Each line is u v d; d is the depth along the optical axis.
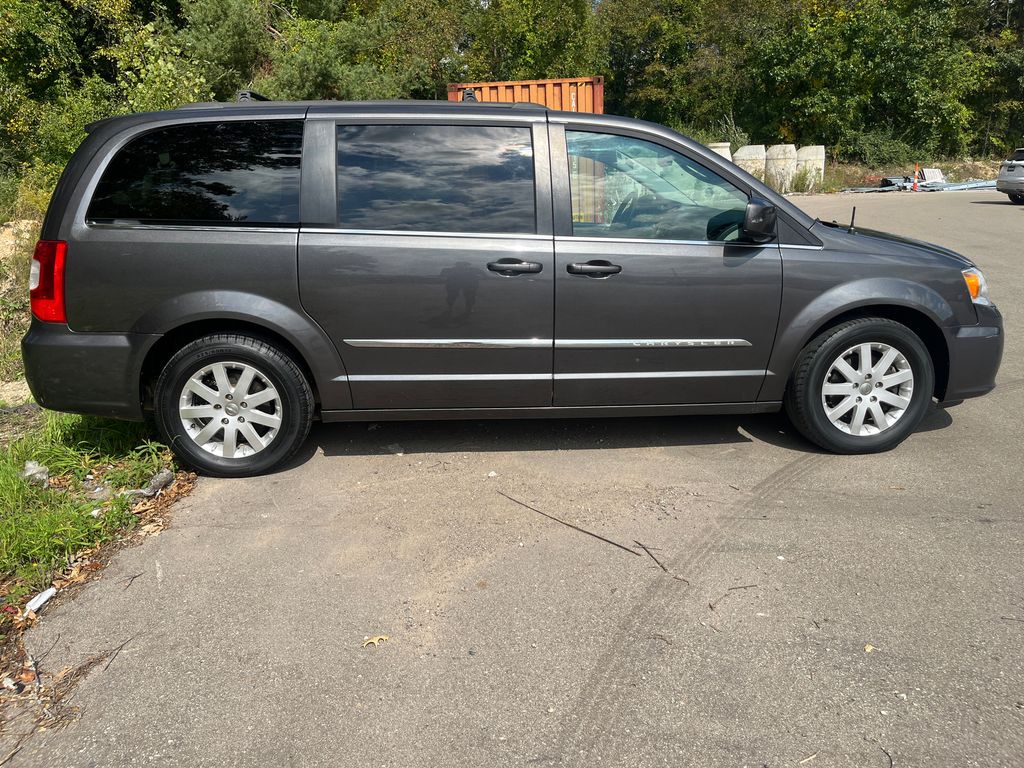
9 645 2.85
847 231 4.39
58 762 2.30
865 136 26.59
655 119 28.48
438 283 3.98
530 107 4.14
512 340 4.08
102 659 2.77
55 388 4.00
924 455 4.39
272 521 3.75
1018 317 7.38
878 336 4.24
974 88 27.98
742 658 2.71
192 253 3.90
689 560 3.34
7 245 9.29
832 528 3.58
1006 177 17.73
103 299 3.91
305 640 2.85
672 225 4.13
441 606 3.04
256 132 4.01
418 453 4.52
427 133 4.05
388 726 2.42
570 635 2.85
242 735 2.39
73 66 15.05
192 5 17.33
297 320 3.96
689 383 4.24
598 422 4.96
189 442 4.13
